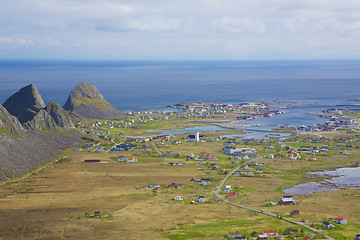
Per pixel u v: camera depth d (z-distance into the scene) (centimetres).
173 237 18888
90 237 18788
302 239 18650
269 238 18712
